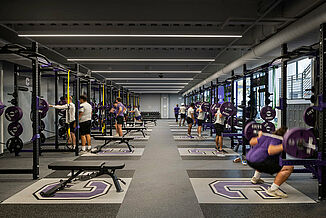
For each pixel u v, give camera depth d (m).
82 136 6.49
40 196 3.35
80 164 3.48
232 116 6.89
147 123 18.70
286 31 4.15
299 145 3.03
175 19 4.06
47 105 5.84
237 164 5.23
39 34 4.82
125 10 4.01
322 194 3.22
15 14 3.98
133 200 3.21
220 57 7.91
